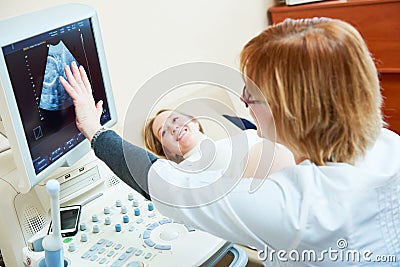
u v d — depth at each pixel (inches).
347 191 29.7
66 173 43.6
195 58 68.7
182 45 66.2
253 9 80.3
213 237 38.6
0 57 32.5
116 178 47.8
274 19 84.8
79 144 42.3
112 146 36.9
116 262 36.6
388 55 78.2
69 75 39.8
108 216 42.3
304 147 30.5
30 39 35.2
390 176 30.8
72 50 40.3
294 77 28.3
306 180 30.2
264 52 29.6
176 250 37.4
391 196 31.3
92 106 40.4
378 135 31.5
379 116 30.7
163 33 62.8
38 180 37.1
